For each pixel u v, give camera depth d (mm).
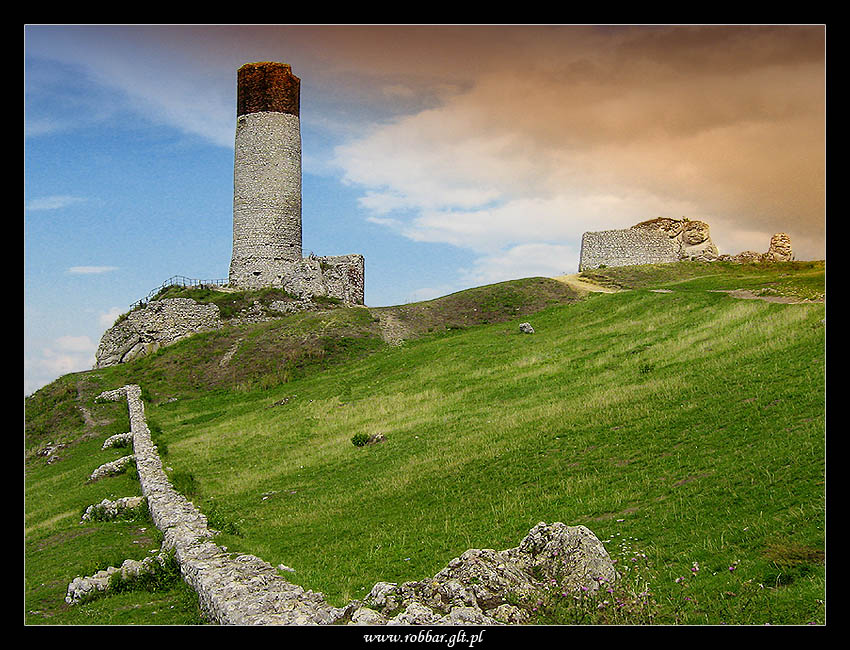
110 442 46250
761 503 17234
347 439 36500
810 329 29984
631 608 13117
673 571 15055
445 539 20375
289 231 79688
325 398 47969
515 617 13195
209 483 32688
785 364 26922
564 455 25656
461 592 14289
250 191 79250
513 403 35062
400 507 24641
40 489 38250
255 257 79125
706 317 39375
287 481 31109
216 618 14789
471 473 26484
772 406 23484
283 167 79375
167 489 29844
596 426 27641
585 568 14477
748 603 12789
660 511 18656
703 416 24844
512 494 23266
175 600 17562
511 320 63594
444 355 50406
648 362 34312
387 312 73688
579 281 81438
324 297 79938
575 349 42281
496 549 18578
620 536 17734
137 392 59406
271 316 75125
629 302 49875
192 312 74500
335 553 20625
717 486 19062
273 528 24344
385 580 17828
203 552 19547
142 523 27188
